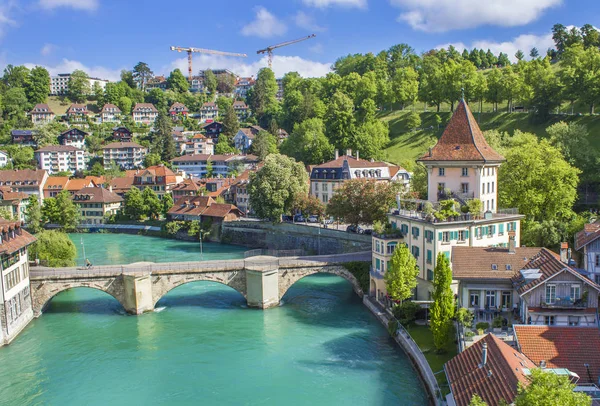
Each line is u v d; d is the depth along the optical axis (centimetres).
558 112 13788
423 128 16588
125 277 7031
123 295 7119
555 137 9756
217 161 19838
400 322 5953
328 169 12688
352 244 9419
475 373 3497
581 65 12825
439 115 16825
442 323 4972
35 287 6894
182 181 17050
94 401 4644
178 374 5153
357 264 7688
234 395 4703
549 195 7925
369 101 17800
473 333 4772
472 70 15712
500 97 14988
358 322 6575
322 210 10912
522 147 8331
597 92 12069
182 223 13212
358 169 12306
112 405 4566
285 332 6269
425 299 6525
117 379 5062
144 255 10694
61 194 14525
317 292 8031
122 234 14188
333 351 5656
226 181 16112
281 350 5709
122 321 6750
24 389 4875
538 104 13425
